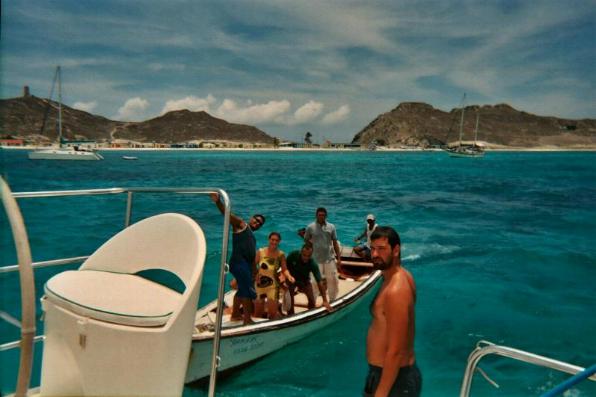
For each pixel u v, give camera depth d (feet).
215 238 47.98
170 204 72.13
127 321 7.94
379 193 104.94
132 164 257.14
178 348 8.25
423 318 26.71
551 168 257.34
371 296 28.58
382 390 8.56
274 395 18.39
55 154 230.27
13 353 16.96
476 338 23.80
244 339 19.10
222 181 137.90
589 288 32.68
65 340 8.41
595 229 58.34
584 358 21.58
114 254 10.16
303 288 23.12
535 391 18.31
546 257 41.75
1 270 6.95
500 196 100.94
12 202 6.07
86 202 70.85
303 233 26.22
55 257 37.63
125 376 8.02
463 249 45.27
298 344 22.09
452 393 18.24
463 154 461.78
